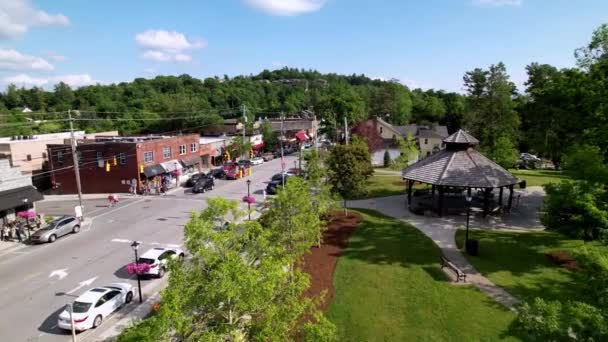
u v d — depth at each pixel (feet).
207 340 28.73
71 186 159.33
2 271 78.59
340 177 108.27
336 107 328.90
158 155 166.71
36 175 156.35
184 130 269.23
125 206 132.87
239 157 230.27
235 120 300.61
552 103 109.60
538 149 139.23
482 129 201.36
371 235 94.58
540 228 99.04
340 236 93.76
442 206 113.50
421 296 62.85
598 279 31.42
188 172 188.96
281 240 60.49
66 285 71.51
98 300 58.70
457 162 112.37
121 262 82.12
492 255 80.59
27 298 66.69
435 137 270.26
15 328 57.41
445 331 53.01
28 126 279.08
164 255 75.92
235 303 31.32
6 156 169.78
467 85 220.23
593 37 82.89
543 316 27.68
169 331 30.22
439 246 86.48
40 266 80.74
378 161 236.63
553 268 73.31
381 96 380.37
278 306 35.55
